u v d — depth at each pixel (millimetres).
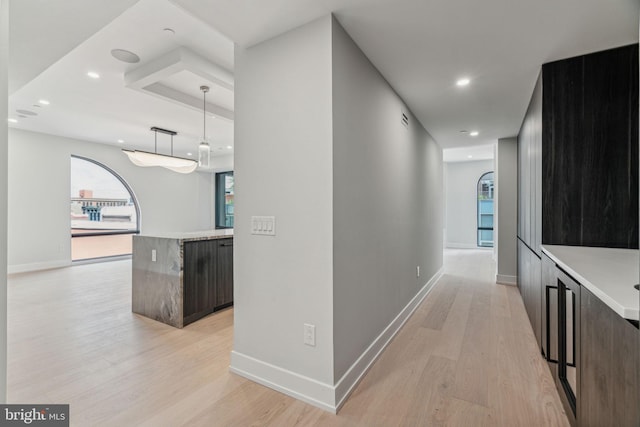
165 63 3006
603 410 1238
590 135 2287
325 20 1833
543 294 2447
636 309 946
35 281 5066
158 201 8164
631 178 2180
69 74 3467
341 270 1938
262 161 2084
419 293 3914
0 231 850
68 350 2578
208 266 3438
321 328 1868
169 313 3172
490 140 5086
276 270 2035
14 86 3041
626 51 2191
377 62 2398
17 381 2111
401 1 1700
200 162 4363
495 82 2764
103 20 1996
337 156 1884
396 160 2998
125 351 2572
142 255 3436
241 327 2205
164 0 2270
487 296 4270
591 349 1359
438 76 2639
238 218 2205
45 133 6102
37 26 2047
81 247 7129
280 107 2002
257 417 1767
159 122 5340
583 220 2307
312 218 1892
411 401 1921
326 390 1846
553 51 2238
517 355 2516
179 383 2104
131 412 1797
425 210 4324
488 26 1943
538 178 2648
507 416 1777
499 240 5035
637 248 2156
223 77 3268
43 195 6109
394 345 2723
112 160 7215
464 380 2150
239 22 1873
